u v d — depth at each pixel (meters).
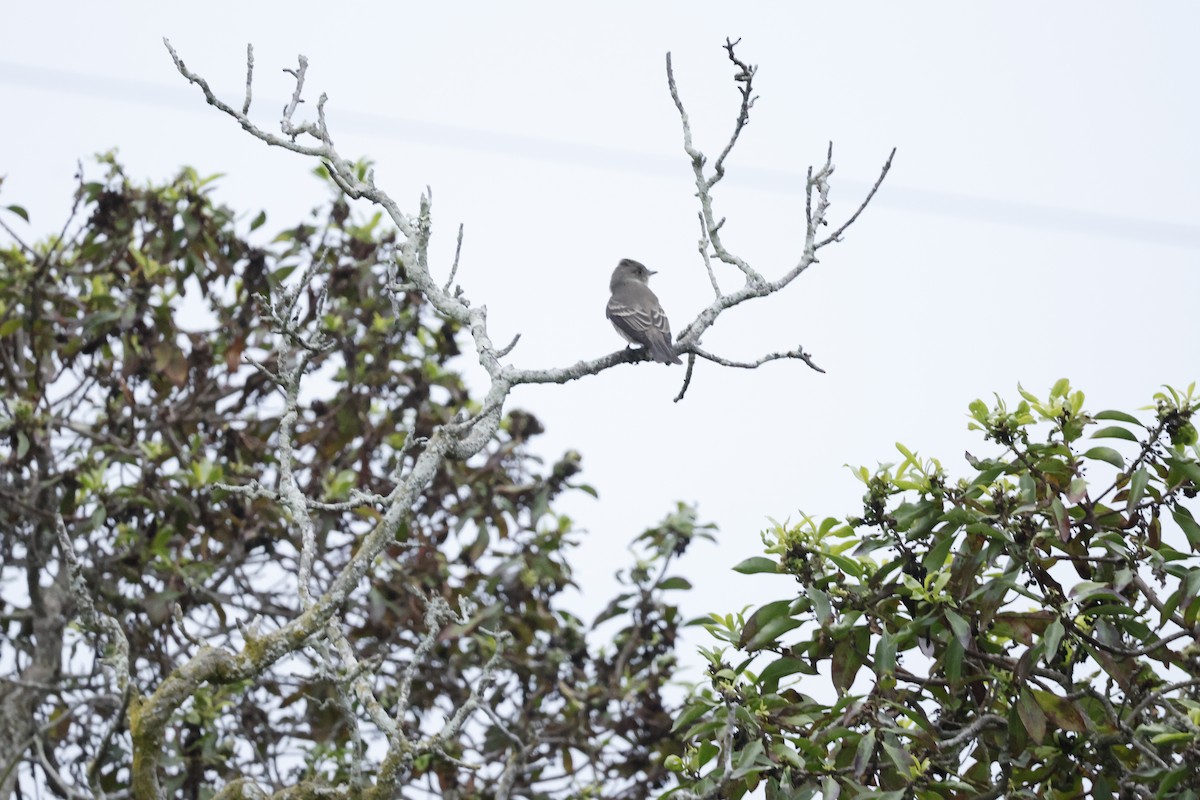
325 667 7.93
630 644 14.98
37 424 14.90
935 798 8.50
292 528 15.52
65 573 14.75
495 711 14.54
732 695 8.46
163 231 16.33
